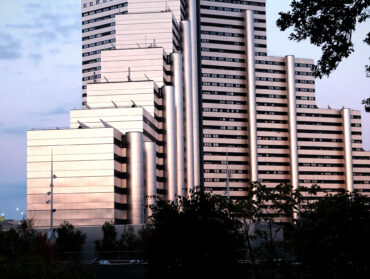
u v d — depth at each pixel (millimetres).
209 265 26172
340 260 21938
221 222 26938
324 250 22109
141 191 160750
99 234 146500
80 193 154250
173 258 26453
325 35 26328
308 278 23734
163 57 197000
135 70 195625
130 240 125625
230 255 26438
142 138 162750
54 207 154375
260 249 25328
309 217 23188
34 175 156375
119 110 170250
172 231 26547
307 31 26594
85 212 153375
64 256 113875
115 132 157375
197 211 27031
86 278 20297
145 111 172875
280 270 24234
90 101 182250
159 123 191625
